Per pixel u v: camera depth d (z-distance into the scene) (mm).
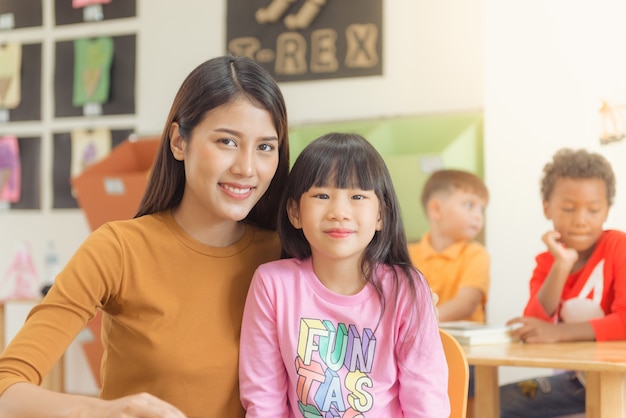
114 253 1354
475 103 3395
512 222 2883
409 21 3523
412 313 1373
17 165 4414
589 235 2523
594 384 1961
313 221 1379
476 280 2943
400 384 1370
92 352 3738
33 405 1126
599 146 2697
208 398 1378
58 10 4316
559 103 2793
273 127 1387
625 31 2691
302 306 1397
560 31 2799
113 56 4184
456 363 1453
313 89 3680
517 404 2525
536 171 2836
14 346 1239
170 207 1485
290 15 3713
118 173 3660
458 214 3062
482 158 3205
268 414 1354
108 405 1095
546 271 2629
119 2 4160
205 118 1346
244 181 1357
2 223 4465
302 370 1363
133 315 1380
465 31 3418
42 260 4371
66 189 4316
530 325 2109
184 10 4008
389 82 3547
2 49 4441
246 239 1492
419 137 3371
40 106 4363
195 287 1403
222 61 1382
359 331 1383
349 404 1344
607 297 2367
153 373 1361
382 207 1417
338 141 1426
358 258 1421
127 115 4156
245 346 1390
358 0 3598
